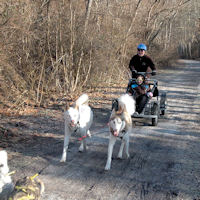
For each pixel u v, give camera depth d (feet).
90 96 40.24
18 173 15.97
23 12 35.24
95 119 29.48
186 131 25.66
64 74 41.29
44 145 20.94
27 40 37.63
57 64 38.93
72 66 41.63
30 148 20.21
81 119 17.61
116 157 19.07
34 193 10.12
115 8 56.49
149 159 18.83
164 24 94.94
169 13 88.79
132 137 23.71
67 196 13.67
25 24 34.47
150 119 30.25
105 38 48.73
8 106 31.19
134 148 20.98
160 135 24.40
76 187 14.66
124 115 17.51
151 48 86.58
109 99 39.37
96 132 24.99
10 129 23.75
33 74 37.11
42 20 40.81
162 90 49.44
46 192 13.94
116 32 54.19
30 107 31.99
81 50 42.06
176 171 16.87
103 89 45.93
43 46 40.29
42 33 40.06
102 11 49.39
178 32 120.67
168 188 14.70
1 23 31.24
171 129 26.35
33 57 39.58
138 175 16.30
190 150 20.58
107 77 50.88
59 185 14.79
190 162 18.26
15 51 36.32
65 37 42.24
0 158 10.96
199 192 14.24
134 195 13.94
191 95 45.16
